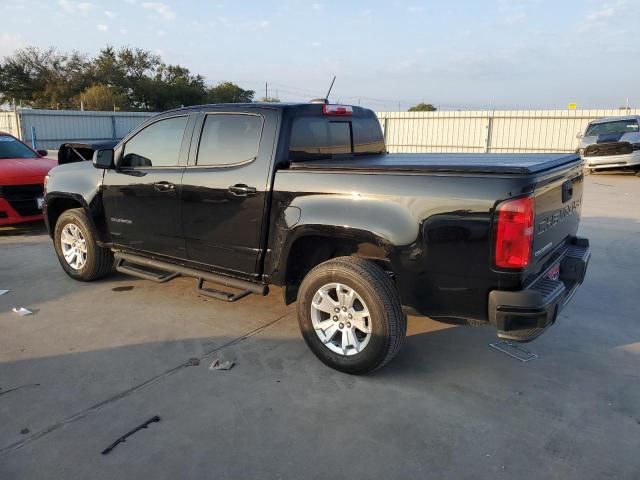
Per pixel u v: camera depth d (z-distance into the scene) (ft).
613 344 13.52
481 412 10.43
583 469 8.75
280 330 14.44
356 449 9.25
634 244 23.71
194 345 13.44
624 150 48.91
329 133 14.20
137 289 17.78
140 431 9.73
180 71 211.41
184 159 14.40
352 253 12.75
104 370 12.07
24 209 25.27
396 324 11.12
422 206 10.39
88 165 17.56
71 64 187.11
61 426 9.87
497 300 9.87
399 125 80.64
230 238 13.51
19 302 16.49
